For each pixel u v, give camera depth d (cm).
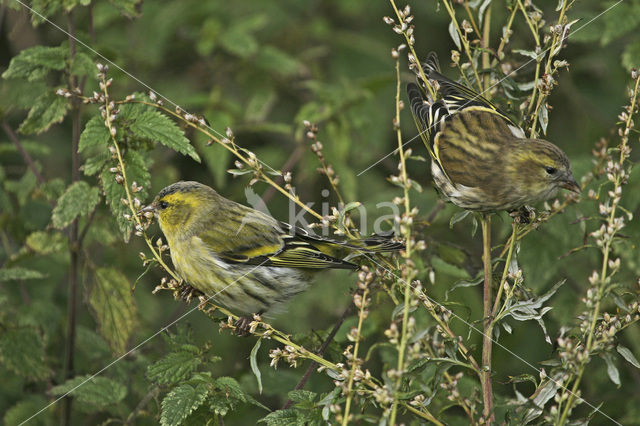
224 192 1177
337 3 1387
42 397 975
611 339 585
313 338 769
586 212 944
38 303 1007
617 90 1204
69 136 1265
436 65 820
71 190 793
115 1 884
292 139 1302
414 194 1066
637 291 621
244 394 671
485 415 620
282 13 1396
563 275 999
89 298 876
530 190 742
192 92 1273
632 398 952
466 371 865
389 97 1292
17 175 1201
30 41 1158
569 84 1222
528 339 1032
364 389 593
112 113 704
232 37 1233
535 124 715
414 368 621
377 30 1407
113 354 866
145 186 736
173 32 1295
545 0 1014
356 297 592
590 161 985
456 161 760
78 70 826
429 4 1344
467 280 663
